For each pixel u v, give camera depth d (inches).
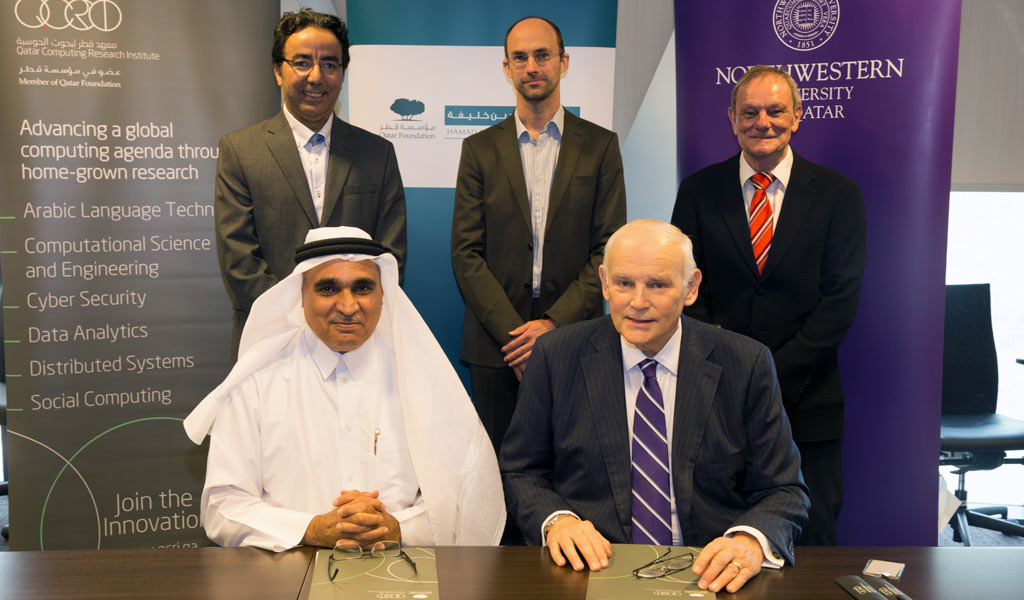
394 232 140.6
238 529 81.8
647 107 192.1
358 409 92.3
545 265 143.5
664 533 84.5
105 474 151.9
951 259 204.4
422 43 159.2
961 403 169.8
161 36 149.4
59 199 147.6
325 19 137.7
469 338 147.3
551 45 145.4
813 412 139.1
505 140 146.6
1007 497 202.8
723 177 144.2
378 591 65.2
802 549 76.7
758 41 149.9
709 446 84.4
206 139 152.6
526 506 84.1
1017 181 189.3
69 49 146.2
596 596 64.4
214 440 88.7
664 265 79.8
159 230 151.9
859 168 147.3
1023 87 185.9
